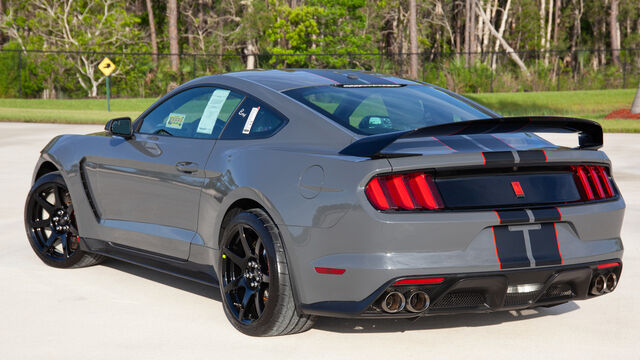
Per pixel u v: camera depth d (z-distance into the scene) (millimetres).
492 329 4887
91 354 4367
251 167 4691
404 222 4027
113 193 5867
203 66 53375
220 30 63250
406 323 4980
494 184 4234
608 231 4566
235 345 4539
